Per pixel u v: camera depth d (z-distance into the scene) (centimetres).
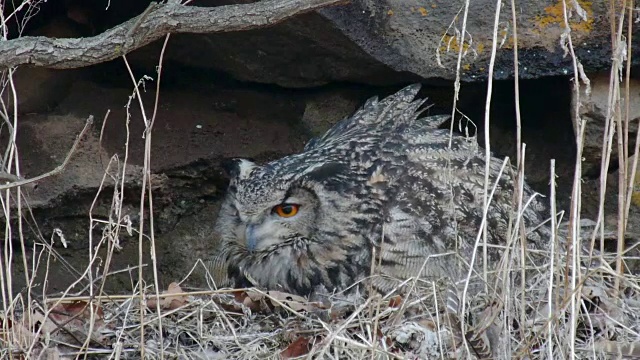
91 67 1173
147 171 836
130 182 1120
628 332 855
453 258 984
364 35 1057
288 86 1155
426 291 935
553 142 1175
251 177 1019
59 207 1116
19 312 941
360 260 998
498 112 1193
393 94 1148
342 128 1111
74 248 1139
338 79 1141
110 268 1152
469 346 794
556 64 1070
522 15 1073
